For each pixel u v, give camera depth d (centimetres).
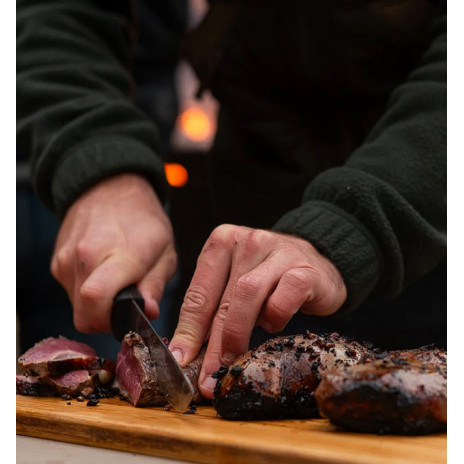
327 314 73
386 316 92
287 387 64
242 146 96
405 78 89
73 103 87
